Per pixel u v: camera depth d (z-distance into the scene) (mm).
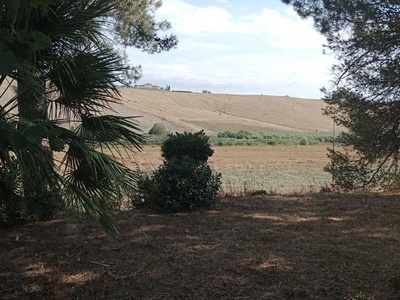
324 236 5586
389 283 3902
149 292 3766
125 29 8648
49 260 4613
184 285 3900
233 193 9328
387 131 9133
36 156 3221
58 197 4594
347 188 9977
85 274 4195
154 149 31281
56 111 4086
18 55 2271
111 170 3855
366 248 5023
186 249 4973
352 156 9883
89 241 5320
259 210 7281
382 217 6742
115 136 4211
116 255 4762
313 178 18422
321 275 4137
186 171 7117
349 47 8961
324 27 9031
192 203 7117
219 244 5176
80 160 3924
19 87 3592
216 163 26766
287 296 3672
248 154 33969
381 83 8773
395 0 8141
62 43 3812
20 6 2092
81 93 4039
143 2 8805
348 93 9289
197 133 8508
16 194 4953
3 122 2236
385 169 9742
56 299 3664
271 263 4469
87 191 4203
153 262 4516
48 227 6008
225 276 4109
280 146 43344
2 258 4684
